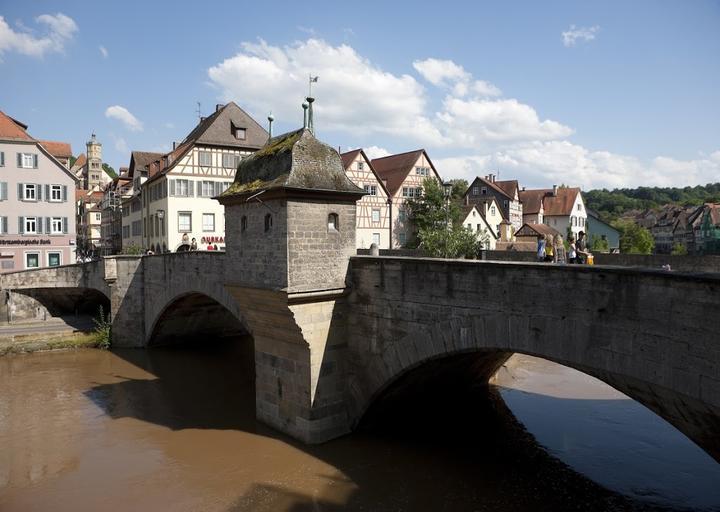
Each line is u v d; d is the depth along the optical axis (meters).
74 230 44.47
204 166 42.22
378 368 14.04
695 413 8.37
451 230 35.25
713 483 12.59
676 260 16.48
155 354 29.00
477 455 14.20
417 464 13.70
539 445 14.84
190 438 16.36
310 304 14.18
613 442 14.99
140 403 20.36
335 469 13.48
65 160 65.31
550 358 10.07
